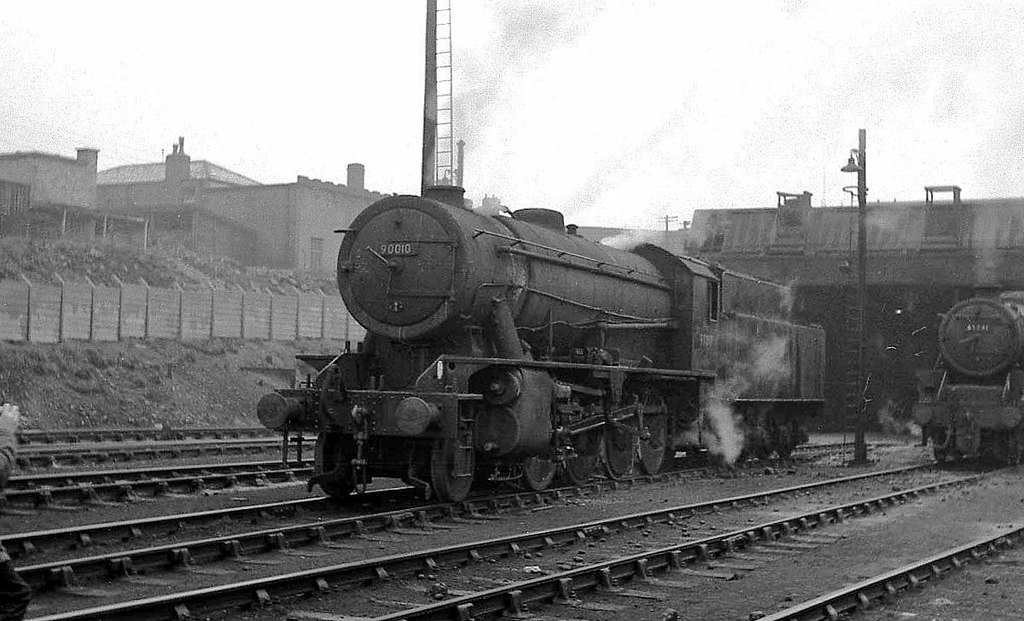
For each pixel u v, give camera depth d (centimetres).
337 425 1415
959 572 1084
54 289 3222
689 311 2047
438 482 1384
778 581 1021
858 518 1502
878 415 4084
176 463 2011
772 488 1841
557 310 1670
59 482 1565
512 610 852
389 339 1494
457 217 1477
